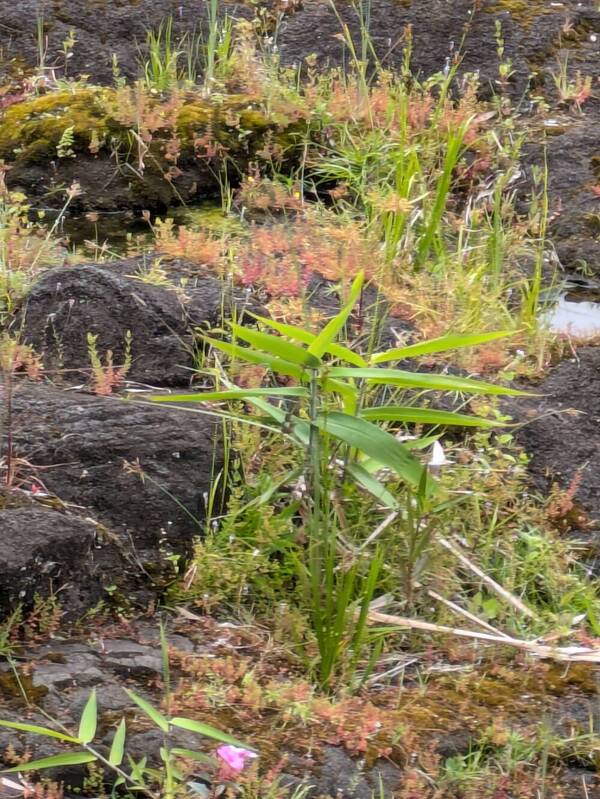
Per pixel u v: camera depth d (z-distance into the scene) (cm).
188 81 540
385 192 476
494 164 509
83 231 482
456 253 447
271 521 301
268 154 504
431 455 329
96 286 364
